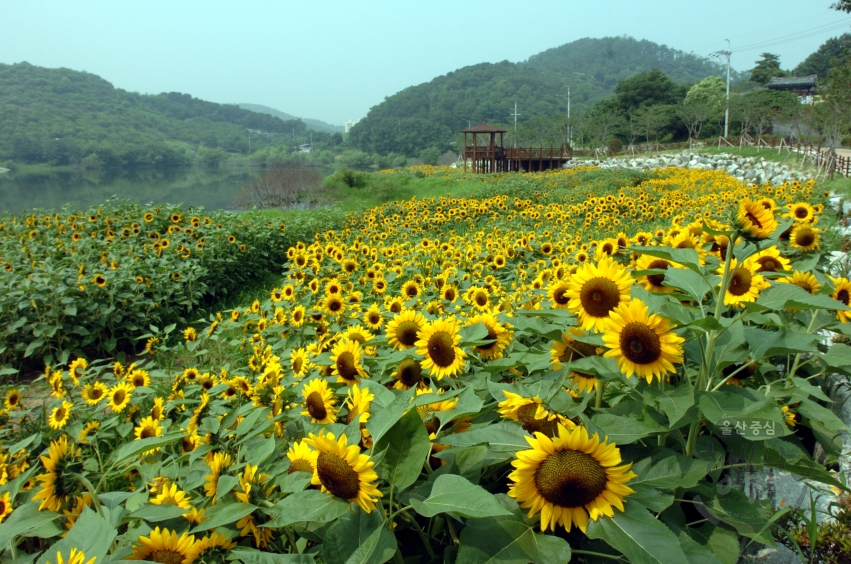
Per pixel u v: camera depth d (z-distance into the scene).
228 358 6.36
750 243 2.01
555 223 12.69
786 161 31.02
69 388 4.91
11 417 4.62
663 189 21.53
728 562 1.76
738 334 2.01
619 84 78.00
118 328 7.38
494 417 2.22
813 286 2.85
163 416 3.73
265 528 1.77
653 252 2.09
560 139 73.31
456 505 1.44
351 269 8.10
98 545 1.44
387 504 1.76
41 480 1.82
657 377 1.85
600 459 1.51
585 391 2.26
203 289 8.95
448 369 2.43
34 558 1.68
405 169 59.91
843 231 8.93
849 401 2.88
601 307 2.12
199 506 1.95
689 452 2.00
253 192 35.12
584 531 1.50
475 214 15.11
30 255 9.21
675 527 1.71
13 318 6.70
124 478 3.10
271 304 6.40
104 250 9.80
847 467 2.46
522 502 1.62
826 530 2.14
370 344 3.06
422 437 1.65
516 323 2.58
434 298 5.97
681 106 63.00
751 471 2.45
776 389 2.28
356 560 1.41
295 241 13.34
